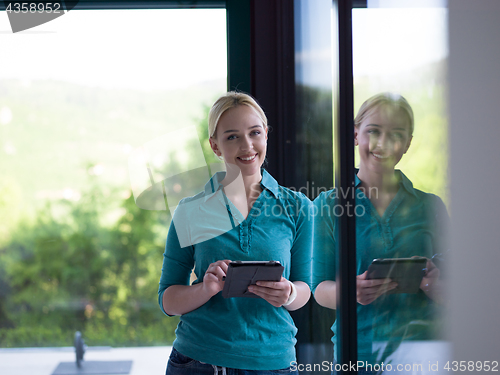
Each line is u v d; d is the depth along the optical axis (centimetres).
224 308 92
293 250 100
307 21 107
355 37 58
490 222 33
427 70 40
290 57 129
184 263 102
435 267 40
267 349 91
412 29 42
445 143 37
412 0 42
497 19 31
